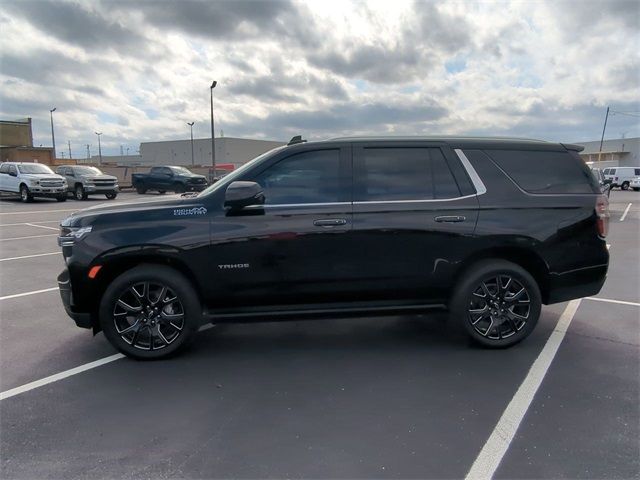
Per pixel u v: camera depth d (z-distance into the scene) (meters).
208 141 84.38
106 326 4.11
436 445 2.88
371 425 3.12
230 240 4.09
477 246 4.30
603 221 4.50
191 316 4.16
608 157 72.38
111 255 4.04
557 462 2.71
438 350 4.45
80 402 3.46
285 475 2.62
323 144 4.30
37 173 23.80
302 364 4.15
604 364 4.08
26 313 5.67
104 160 104.88
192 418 3.24
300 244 4.14
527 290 4.36
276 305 4.26
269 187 4.21
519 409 3.31
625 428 3.05
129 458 2.78
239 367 4.09
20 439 2.98
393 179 4.30
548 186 4.45
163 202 4.34
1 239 11.66
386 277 4.25
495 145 4.50
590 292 4.52
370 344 4.63
